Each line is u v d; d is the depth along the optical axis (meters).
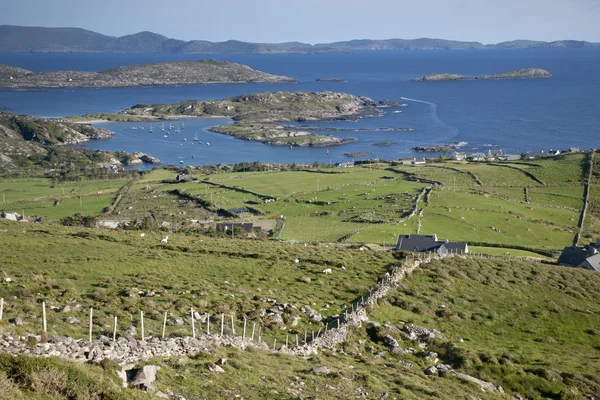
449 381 39.25
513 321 56.28
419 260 72.50
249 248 77.25
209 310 45.41
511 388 41.38
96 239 76.06
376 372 37.44
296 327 44.78
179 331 36.03
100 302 43.53
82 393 21.72
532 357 46.81
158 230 117.00
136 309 42.44
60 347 25.23
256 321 44.34
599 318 59.00
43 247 65.50
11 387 20.52
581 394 40.88
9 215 143.38
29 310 36.47
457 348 45.78
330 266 68.00
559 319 58.06
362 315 49.44
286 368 33.25
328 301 53.56
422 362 42.94
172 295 48.16
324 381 32.31
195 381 27.34
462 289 63.66
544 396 40.72
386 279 61.91
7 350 23.67
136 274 56.56
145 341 30.23
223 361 30.72
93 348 26.31
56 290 45.78
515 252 114.50
